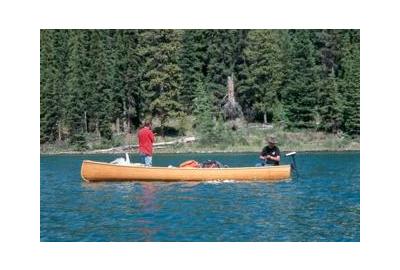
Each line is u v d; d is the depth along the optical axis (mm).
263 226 17281
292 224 17547
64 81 52438
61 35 53906
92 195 21859
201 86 53344
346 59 54156
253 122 55469
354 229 16984
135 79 53625
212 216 18328
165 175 24359
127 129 53375
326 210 19562
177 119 53219
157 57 53750
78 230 16766
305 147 51531
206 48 55531
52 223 17578
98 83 52469
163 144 50688
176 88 53562
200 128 51781
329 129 52875
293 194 22469
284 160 39250
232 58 55594
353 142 52125
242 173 24812
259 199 21172
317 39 57156
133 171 24297
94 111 52000
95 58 53094
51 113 51094
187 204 20062
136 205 19938
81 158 43406
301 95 53188
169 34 54094
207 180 24578
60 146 50844
